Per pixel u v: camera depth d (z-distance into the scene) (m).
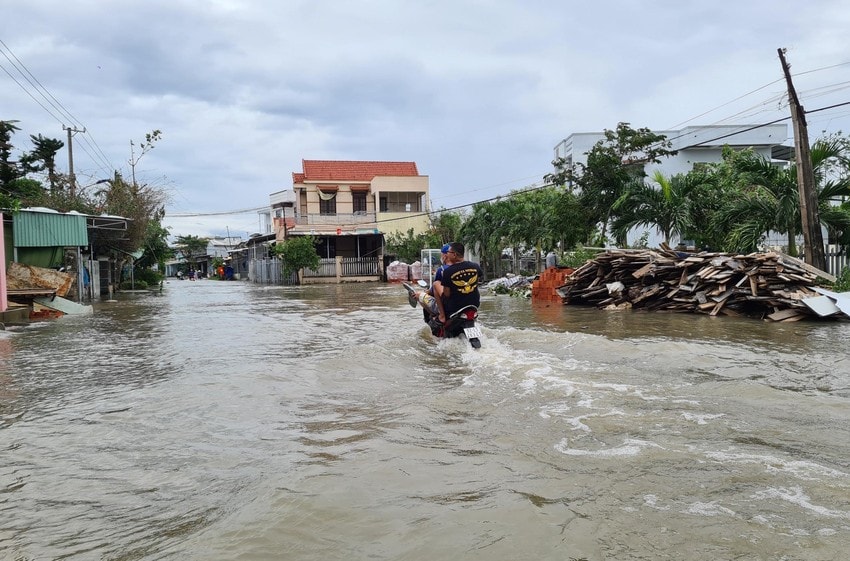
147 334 10.40
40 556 2.39
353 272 41.97
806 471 3.04
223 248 85.88
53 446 3.85
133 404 4.94
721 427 3.85
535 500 2.72
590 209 21.67
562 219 22.14
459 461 3.29
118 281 32.25
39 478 3.27
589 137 35.72
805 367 5.94
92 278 23.00
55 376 6.39
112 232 27.69
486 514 2.58
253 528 2.50
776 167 15.16
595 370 5.84
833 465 3.13
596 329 9.60
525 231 27.33
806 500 2.68
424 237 40.94
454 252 7.73
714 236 16.80
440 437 3.77
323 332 10.14
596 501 2.70
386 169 49.34
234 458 3.50
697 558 2.18
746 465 3.13
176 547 2.40
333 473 3.14
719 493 2.77
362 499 2.77
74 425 4.35
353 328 10.70
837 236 14.77
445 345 7.67
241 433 4.01
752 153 20.38
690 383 5.21
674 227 18.03
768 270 11.16
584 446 3.51
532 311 13.60
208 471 3.31
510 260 36.22
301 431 4.02
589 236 22.44
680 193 17.61
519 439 3.67
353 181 46.84
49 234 18.86
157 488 3.09
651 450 3.39
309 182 45.81
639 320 11.05
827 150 14.59
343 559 2.24
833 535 2.34
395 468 3.19
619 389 5.00
